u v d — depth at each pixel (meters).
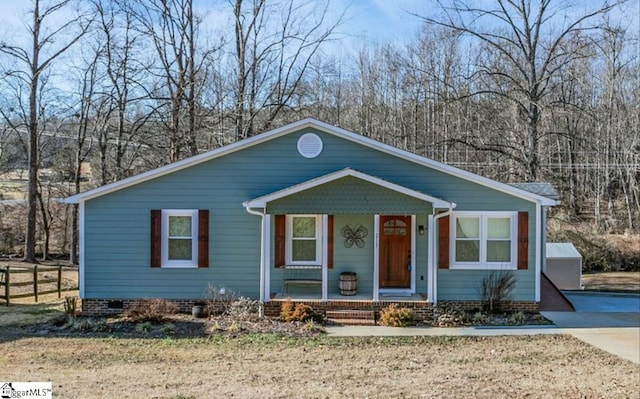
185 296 15.30
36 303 17.67
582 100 39.94
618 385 8.88
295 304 14.62
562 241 30.56
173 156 27.70
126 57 28.61
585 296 18.52
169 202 15.29
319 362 10.48
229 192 15.38
